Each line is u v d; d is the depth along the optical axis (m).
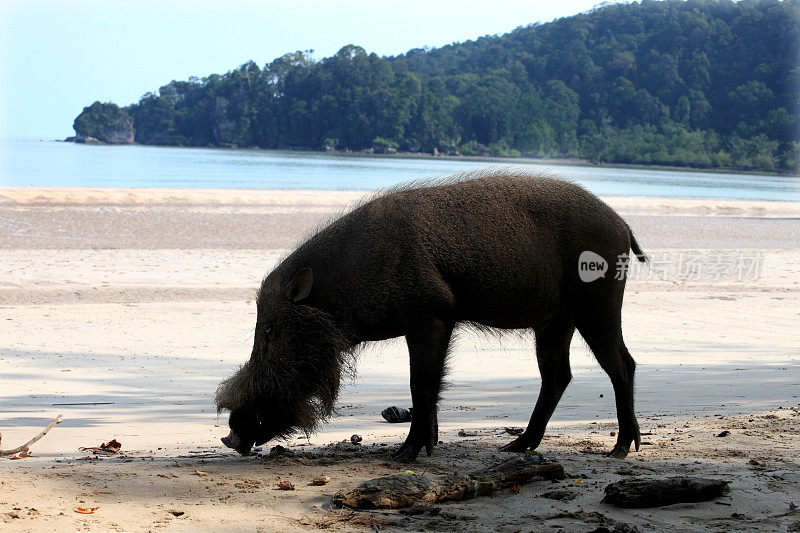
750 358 13.08
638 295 20.12
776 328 16.23
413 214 6.34
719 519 4.76
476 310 6.49
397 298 6.19
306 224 31.77
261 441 6.33
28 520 4.44
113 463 6.11
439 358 6.30
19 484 5.21
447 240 6.26
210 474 5.77
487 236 6.33
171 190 42.19
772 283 22.78
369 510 4.94
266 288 6.39
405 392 10.33
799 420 8.23
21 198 35.09
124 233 27.62
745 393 10.20
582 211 6.76
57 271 19.95
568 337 7.16
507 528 4.55
